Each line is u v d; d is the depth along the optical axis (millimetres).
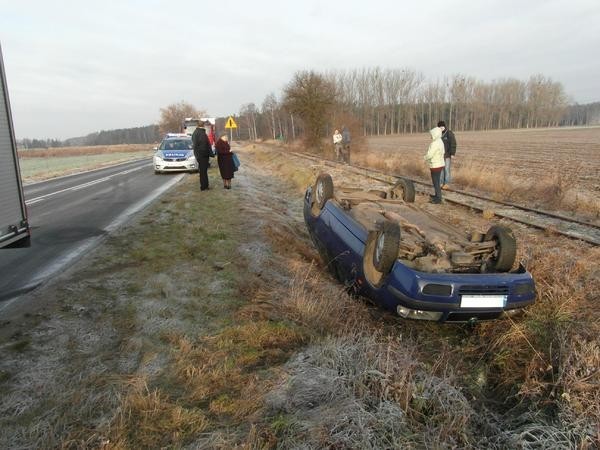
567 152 32688
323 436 2586
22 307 4262
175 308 4344
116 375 3166
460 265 4398
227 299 4652
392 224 4367
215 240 6973
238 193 12141
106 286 4863
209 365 3350
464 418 2975
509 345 4238
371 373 3258
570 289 5168
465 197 12656
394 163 21266
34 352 3430
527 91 118125
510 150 36094
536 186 13031
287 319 4246
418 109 102625
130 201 11250
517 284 4148
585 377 3365
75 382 3061
